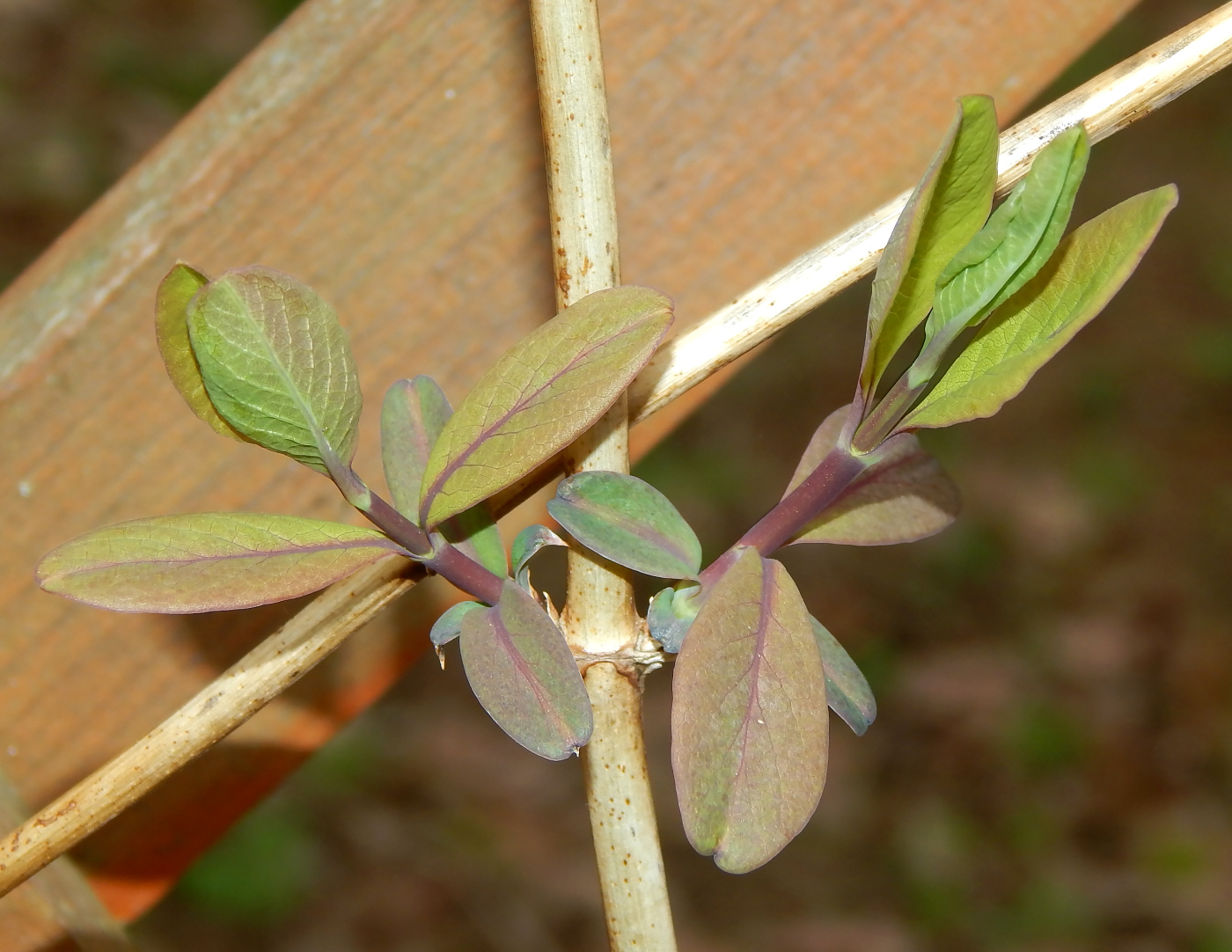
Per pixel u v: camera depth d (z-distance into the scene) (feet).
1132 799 5.27
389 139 1.58
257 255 1.58
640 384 1.46
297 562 1.38
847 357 6.57
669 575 1.41
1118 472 6.33
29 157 6.31
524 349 1.39
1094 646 5.74
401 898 4.79
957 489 1.49
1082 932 4.91
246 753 1.58
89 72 6.77
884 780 5.34
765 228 1.59
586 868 4.93
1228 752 5.39
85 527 1.59
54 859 1.45
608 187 1.43
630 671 1.45
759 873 5.00
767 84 1.59
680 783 1.36
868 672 5.64
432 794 5.10
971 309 1.37
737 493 5.91
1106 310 7.03
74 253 1.57
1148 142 7.80
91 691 1.59
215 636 1.60
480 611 1.42
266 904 4.70
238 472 1.59
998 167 1.43
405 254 1.59
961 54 1.58
